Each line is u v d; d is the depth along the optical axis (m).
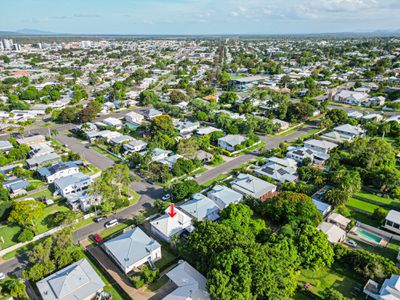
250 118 135.38
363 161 94.25
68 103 179.25
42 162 98.50
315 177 86.69
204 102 166.12
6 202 72.19
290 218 64.06
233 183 85.12
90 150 114.81
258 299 47.03
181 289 49.28
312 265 53.78
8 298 49.00
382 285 49.06
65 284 49.44
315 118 152.00
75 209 76.25
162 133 120.56
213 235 54.25
